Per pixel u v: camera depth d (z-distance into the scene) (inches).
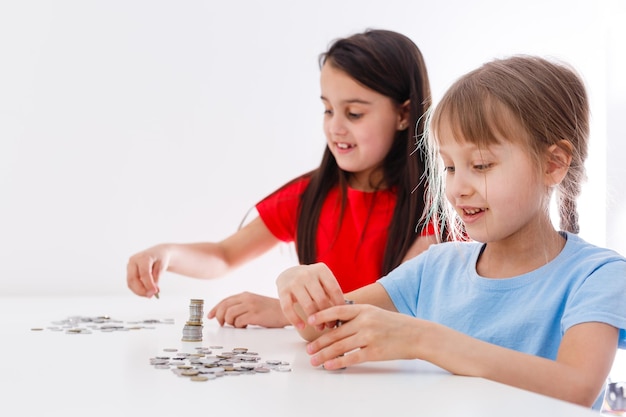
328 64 62.2
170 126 96.1
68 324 44.7
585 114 40.5
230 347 35.9
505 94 36.5
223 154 98.8
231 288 98.8
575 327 33.2
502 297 40.1
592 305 33.6
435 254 46.9
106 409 20.7
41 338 37.2
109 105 93.1
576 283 36.8
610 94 107.7
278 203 75.4
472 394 23.9
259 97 100.7
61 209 90.6
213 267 71.6
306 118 103.0
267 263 100.2
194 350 33.7
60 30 91.0
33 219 89.4
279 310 47.9
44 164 90.0
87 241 91.6
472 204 37.2
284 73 101.7
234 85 99.4
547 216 39.8
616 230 102.3
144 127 94.8
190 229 97.0
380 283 46.9
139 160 94.4
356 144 62.3
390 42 62.8
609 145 104.9
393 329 30.2
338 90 61.4
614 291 34.1
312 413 20.6
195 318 38.7
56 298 76.1
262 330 45.9
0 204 88.2
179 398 22.3
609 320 32.8
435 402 22.4
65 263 90.6
